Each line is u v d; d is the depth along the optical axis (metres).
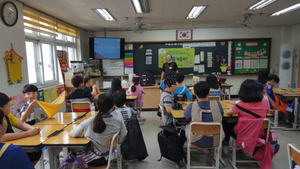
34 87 2.01
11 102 2.88
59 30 4.56
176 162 2.22
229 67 6.12
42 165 1.98
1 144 0.95
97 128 1.47
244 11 4.16
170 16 4.49
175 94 2.71
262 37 6.08
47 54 4.26
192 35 6.07
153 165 2.36
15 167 0.94
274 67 6.21
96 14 4.14
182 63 6.17
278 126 3.75
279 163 2.36
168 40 6.14
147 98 5.09
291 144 1.27
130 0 3.30
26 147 1.44
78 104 2.85
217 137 1.91
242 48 6.05
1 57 2.71
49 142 1.50
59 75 4.75
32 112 2.08
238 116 2.05
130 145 2.02
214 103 1.93
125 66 6.21
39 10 3.74
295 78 5.98
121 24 5.28
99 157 1.59
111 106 1.55
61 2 3.29
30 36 3.57
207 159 2.49
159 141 2.32
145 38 6.19
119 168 2.07
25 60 3.20
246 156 2.54
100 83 5.85
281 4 3.70
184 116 2.01
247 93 1.93
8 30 2.85
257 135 1.87
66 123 2.01
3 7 2.72
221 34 6.07
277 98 3.75
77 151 1.64
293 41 5.98
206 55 6.11
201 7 3.83
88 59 6.32
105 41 5.70
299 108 3.42
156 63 6.21
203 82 1.95
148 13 4.20
